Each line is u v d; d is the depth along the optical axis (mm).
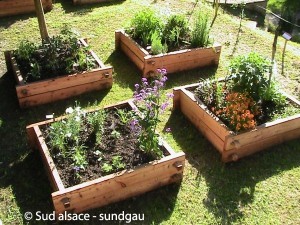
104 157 3885
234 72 4484
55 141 3893
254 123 4215
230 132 4117
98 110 4383
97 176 3686
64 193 3414
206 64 5984
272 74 4586
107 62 6016
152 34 5723
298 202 3904
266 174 4195
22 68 5180
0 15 7156
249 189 4012
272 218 3730
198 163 4301
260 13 9359
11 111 4957
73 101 5160
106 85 5395
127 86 5496
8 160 4250
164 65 5641
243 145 4270
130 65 5969
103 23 7051
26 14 7320
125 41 6035
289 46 6758
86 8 7621
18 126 4727
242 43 6684
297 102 4684
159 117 4926
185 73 5820
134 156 3879
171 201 3850
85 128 4184
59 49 5223
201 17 5812
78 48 5316
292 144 4582
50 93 5051
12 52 5445
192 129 4762
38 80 4973
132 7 7734
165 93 5352
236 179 4121
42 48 5266
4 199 3818
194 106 4645
